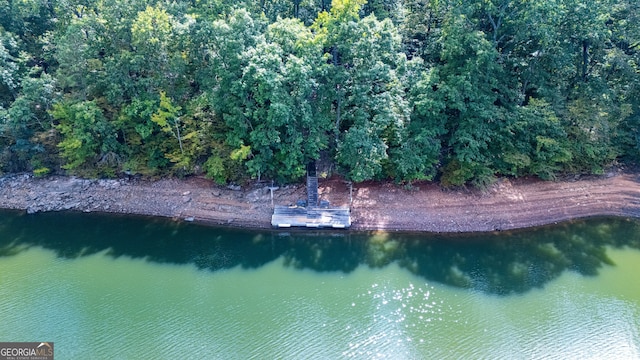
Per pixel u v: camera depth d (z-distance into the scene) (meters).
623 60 45.72
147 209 47.66
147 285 37.53
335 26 42.19
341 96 43.06
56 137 48.72
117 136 48.19
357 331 32.28
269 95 40.47
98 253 41.88
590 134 47.00
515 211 45.66
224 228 45.00
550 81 47.84
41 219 47.06
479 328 32.44
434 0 47.16
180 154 45.94
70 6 50.59
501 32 46.19
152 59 44.38
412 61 45.25
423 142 43.72
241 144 42.84
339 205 45.88
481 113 42.88
